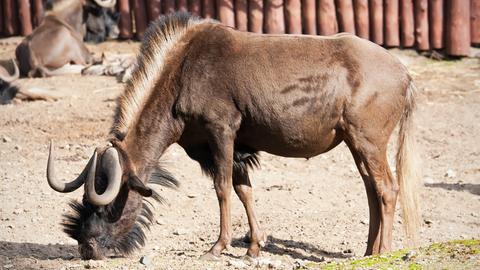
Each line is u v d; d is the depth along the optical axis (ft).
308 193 117.80
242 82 87.04
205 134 88.43
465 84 171.73
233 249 93.45
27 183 119.24
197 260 86.74
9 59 180.75
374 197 89.20
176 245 97.35
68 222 92.68
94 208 85.76
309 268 76.28
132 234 88.69
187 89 87.81
